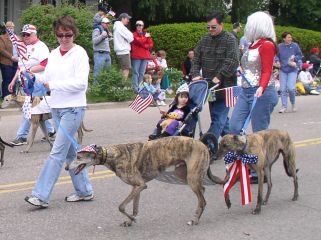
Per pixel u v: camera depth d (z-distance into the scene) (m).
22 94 10.50
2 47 14.45
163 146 5.94
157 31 23.36
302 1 30.16
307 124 12.97
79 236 5.69
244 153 6.29
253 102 6.98
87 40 18.31
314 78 22.91
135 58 16.67
